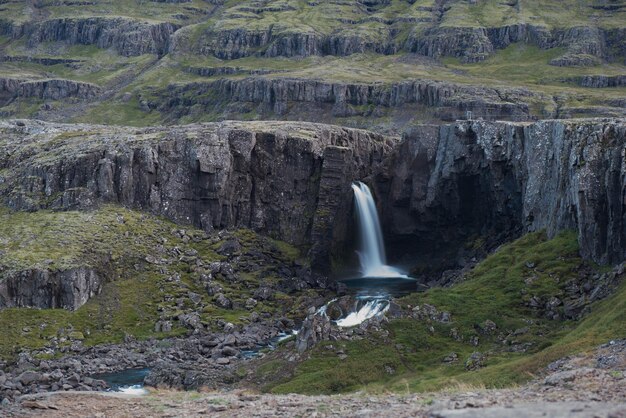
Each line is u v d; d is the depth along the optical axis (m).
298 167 173.38
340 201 167.75
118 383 97.56
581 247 113.75
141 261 139.75
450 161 159.75
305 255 164.25
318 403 47.00
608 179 108.19
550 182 129.12
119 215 151.62
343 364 92.81
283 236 169.75
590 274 109.44
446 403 41.00
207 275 140.38
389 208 174.25
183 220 160.75
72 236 138.75
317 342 99.19
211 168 161.38
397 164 172.88
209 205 162.62
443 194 162.38
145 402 51.69
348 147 175.88
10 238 137.62
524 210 137.00
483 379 72.19
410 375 89.00
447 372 86.69
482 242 153.62
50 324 118.44
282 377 93.19
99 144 167.12
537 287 109.50
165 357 109.19
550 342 89.31
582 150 116.12
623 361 59.22
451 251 163.38
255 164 170.38
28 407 51.16
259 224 168.75
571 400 40.09
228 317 126.12
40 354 109.50
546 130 131.75
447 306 106.75
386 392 61.62
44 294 122.25
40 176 158.38
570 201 118.81
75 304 123.81
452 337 100.00
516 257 122.31
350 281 159.38
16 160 172.50
